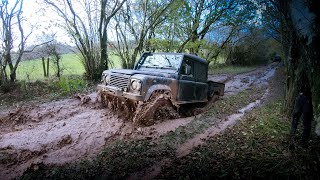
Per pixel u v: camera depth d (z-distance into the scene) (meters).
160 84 6.19
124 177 3.71
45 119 6.63
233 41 30.77
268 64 38.00
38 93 9.96
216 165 4.00
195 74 7.65
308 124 4.67
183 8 15.49
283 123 6.08
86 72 13.64
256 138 5.11
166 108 6.50
